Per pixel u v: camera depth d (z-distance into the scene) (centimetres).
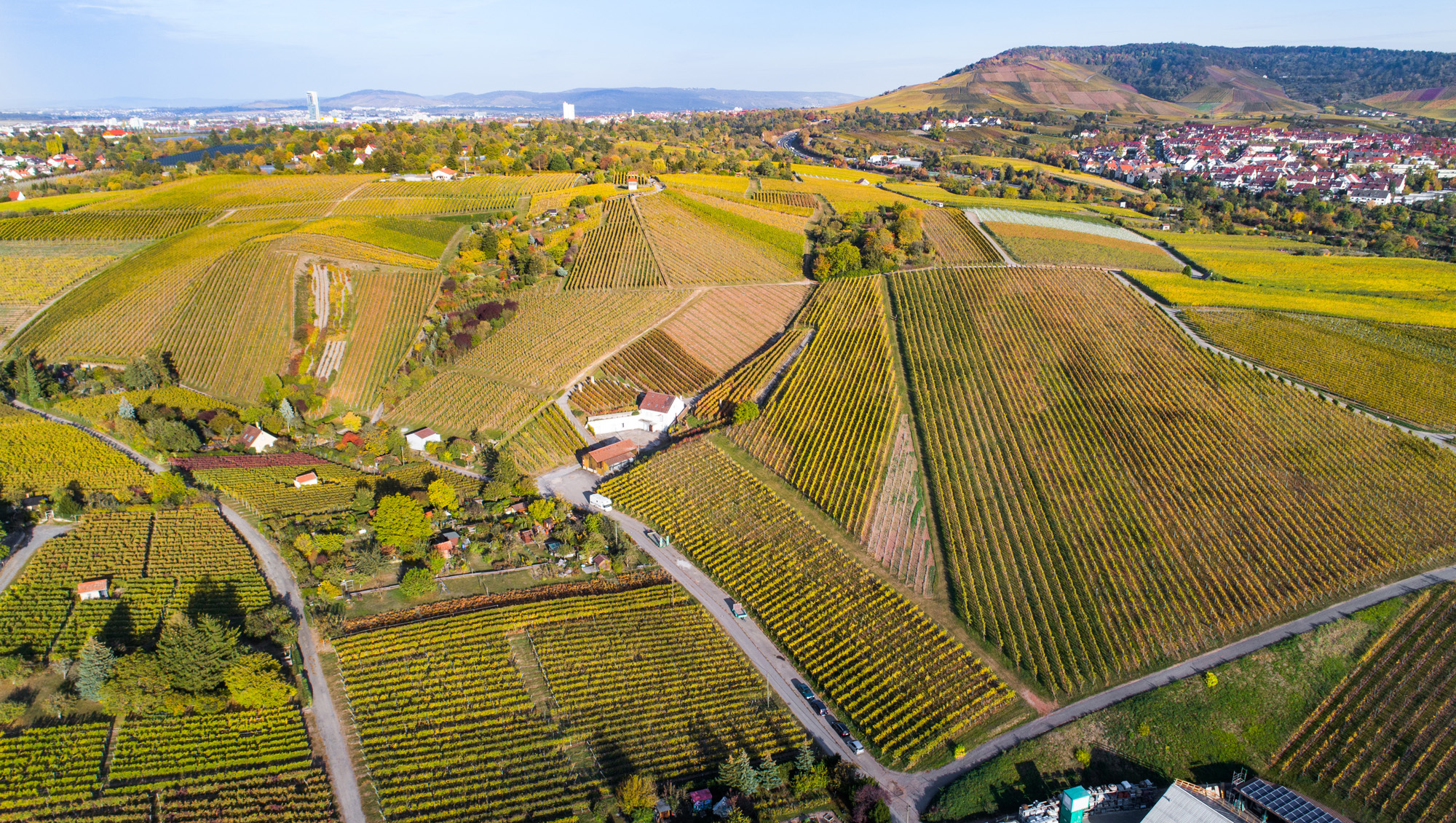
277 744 5934
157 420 10450
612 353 13000
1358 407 10394
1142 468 9381
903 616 7406
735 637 7381
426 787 5675
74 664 6525
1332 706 6450
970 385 11488
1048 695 6544
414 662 6881
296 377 11906
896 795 5719
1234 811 5656
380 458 10506
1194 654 6844
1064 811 5544
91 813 5266
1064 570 7888
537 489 9712
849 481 9425
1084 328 13038
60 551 8056
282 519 8875
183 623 6284
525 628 7425
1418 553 7819
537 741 6116
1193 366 11531
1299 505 8575
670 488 9588
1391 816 5647
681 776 5850
